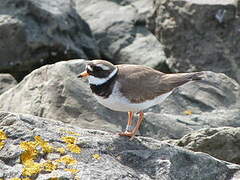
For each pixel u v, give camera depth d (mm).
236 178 10914
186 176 10656
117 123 15008
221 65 20344
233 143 13266
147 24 22141
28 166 9914
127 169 10312
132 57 20969
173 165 10672
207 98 16906
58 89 15359
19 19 19688
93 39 21422
